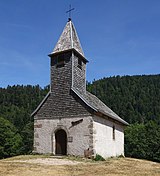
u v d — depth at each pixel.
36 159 19.38
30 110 98.00
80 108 22.41
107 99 96.19
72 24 26.59
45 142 23.48
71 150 21.92
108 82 122.38
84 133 21.69
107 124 24.92
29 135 60.53
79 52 25.11
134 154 50.84
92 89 110.50
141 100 97.19
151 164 21.67
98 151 21.97
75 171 14.49
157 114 83.94
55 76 24.69
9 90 128.88
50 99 24.31
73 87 23.56
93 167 16.45
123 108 85.94
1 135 53.81
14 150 56.09
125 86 116.94
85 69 26.53
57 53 24.83
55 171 14.16
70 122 22.58
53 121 23.52
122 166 17.97
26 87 134.00
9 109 101.50
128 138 53.28
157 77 126.25
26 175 12.79
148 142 50.12
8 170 14.00
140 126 56.31
